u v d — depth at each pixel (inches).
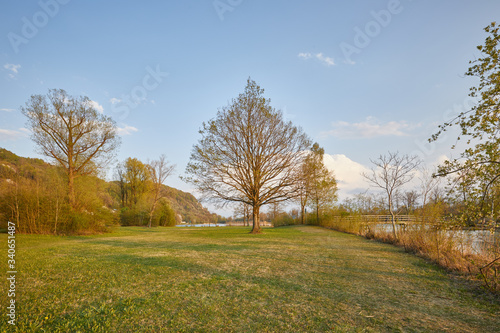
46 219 734.5
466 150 224.2
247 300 203.5
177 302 195.3
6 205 704.4
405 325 163.8
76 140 952.3
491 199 217.0
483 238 313.7
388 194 626.2
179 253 431.5
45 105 911.0
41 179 774.5
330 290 233.9
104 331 148.6
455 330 157.9
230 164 917.2
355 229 920.3
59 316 167.9
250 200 1000.9
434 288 245.6
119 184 1975.9
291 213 1996.8
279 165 946.1
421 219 472.1
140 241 652.1
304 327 158.2
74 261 341.1
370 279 275.4
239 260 369.7
